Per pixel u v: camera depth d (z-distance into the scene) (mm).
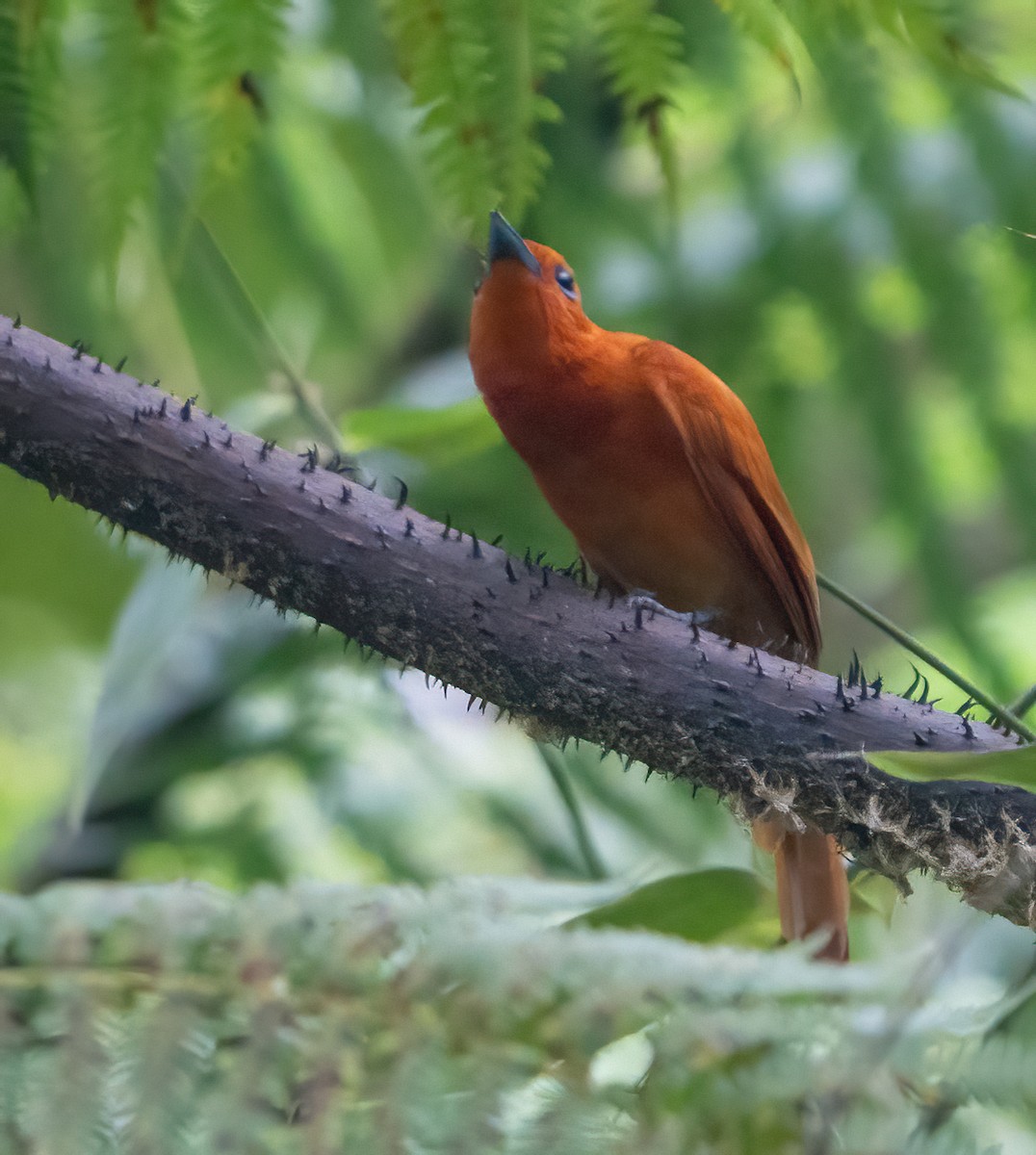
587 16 3715
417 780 9539
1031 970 2703
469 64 3441
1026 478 8641
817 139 8359
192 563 4230
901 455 8648
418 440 6816
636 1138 2227
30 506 8500
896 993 2225
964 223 7949
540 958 2320
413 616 4070
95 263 4289
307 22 6898
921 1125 2248
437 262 8750
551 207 8570
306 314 8641
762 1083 2236
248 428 6637
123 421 3865
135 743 9773
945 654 9422
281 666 9961
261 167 7863
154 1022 2223
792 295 8547
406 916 2439
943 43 3357
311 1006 2307
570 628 4129
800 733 4113
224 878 9445
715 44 7559
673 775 4230
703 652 4168
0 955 2279
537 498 8797
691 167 8578
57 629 9047
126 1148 2109
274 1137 2184
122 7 3402
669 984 2295
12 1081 2148
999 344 8391
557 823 9375
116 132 3512
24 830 10102
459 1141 2172
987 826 3955
